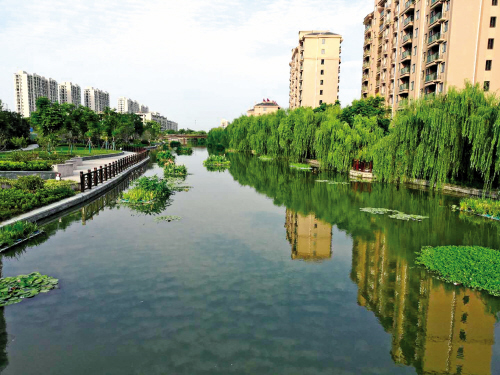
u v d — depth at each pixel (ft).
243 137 193.88
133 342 18.43
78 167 91.50
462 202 53.57
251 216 48.29
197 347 18.15
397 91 144.87
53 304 22.25
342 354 17.90
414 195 66.85
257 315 21.50
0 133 138.00
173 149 287.28
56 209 46.39
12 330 19.33
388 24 155.63
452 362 17.42
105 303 22.50
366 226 43.34
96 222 43.47
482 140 57.31
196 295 23.97
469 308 22.84
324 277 27.58
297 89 259.60
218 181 86.99
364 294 24.62
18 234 34.37
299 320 21.04
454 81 107.65
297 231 40.73
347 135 97.91
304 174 103.96
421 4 125.08
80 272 27.53
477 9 104.78
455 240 37.45
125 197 58.29
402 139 74.49
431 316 21.74
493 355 18.04
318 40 233.76
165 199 60.90
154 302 22.81
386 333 19.86
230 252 33.04
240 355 17.58
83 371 16.17
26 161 79.20
